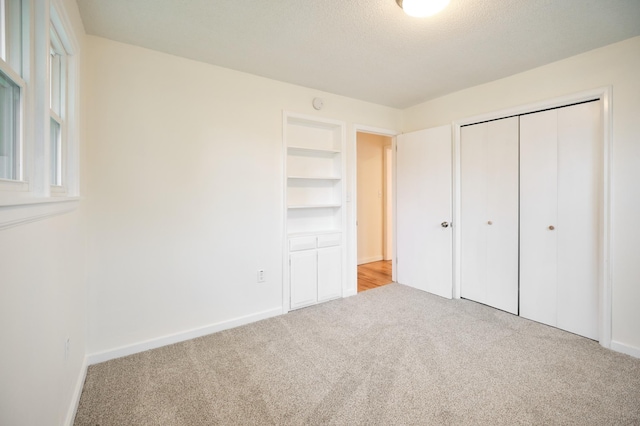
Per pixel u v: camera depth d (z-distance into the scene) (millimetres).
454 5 1793
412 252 3912
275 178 3000
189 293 2539
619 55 2260
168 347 2379
